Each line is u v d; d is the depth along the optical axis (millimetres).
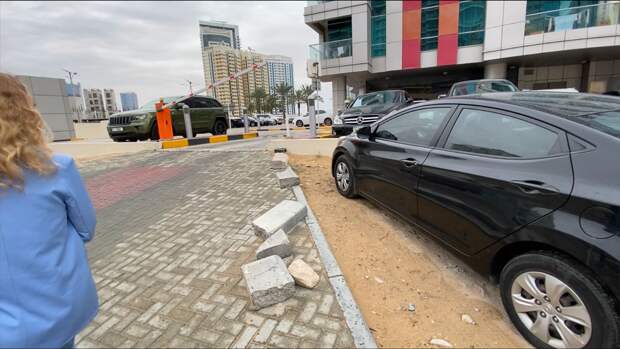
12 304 1273
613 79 21141
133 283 3016
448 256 3406
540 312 2191
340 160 5090
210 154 9500
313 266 3098
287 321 2391
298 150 8914
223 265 3232
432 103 3520
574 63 22234
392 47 22922
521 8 19062
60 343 1355
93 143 11617
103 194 6137
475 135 2883
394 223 4121
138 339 2311
